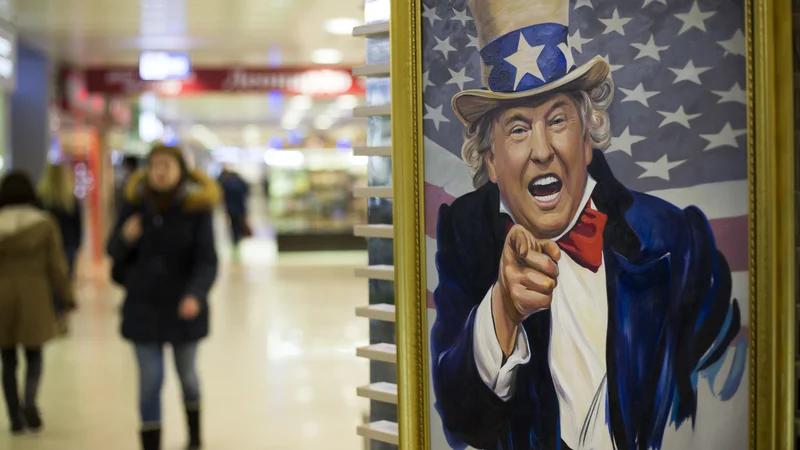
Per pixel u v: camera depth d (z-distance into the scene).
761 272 2.27
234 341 8.71
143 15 11.18
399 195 2.42
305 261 18.38
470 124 2.39
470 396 2.42
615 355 2.34
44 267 5.64
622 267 2.33
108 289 12.94
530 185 2.37
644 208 2.31
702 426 2.33
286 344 8.51
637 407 2.34
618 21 2.30
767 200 2.26
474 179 2.40
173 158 4.72
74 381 6.95
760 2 2.24
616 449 2.35
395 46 2.41
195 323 4.74
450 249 2.42
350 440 5.23
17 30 11.95
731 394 2.33
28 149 13.49
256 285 13.73
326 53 14.05
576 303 2.35
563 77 2.34
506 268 2.39
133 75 15.05
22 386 6.84
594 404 2.35
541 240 2.37
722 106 2.29
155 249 4.68
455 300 2.42
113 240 4.73
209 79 15.15
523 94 2.36
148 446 4.57
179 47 13.45
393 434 2.59
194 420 5.02
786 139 2.25
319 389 6.59
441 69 2.41
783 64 2.25
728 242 2.30
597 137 2.32
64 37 12.49
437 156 2.42
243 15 11.18
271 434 5.39
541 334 2.38
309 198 20.20
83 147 16.50
